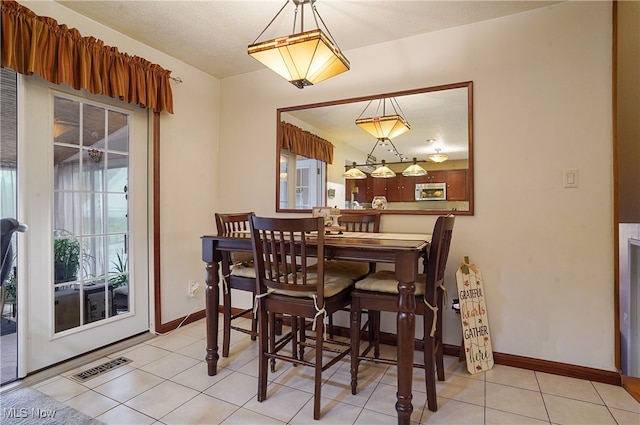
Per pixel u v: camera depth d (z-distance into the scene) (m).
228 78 3.32
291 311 1.78
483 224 2.32
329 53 1.84
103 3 2.15
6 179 2.02
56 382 1.98
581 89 2.08
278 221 1.69
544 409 1.74
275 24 2.39
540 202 2.18
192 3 2.16
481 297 2.29
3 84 1.98
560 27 2.13
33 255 2.08
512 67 2.25
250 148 3.22
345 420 1.66
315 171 2.91
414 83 2.53
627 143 2.08
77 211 2.33
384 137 2.64
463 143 2.38
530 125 2.20
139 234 2.72
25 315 2.03
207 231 3.25
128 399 1.82
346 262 2.49
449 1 2.10
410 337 1.60
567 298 2.12
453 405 1.78
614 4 2.01
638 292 2.55
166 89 2.76
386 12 2.22
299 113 2.98
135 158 2.69
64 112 2.26
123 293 2.63
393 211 2.59
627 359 2.61
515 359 2.22
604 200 2.04
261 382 1.81
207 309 2.11
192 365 2.22
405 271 1.61
